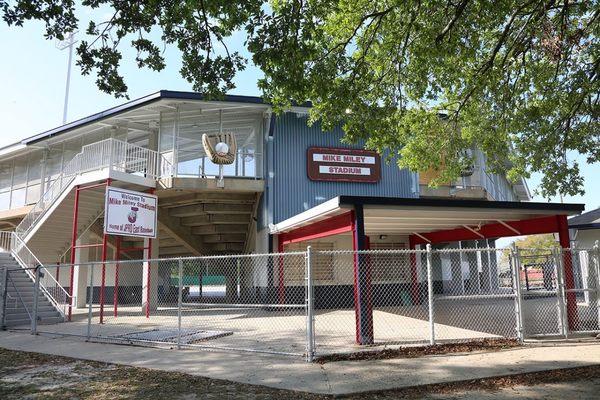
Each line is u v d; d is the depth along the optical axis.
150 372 7.37
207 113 17.81
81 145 20.95
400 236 18.52
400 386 6.35
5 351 9.74
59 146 22.02
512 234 12.63
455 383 6.55
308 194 17.67
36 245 17.86
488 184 21.95
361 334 9.35
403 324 12.20
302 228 14.56
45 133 21.08
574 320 10.24
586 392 6.07
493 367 7.27
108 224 13.82
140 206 15.00
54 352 9.34
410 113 12.75
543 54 10.59
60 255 19.27
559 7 9.71
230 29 7.68
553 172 12.25
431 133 13.52
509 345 8.92
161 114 17.69
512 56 10.43
